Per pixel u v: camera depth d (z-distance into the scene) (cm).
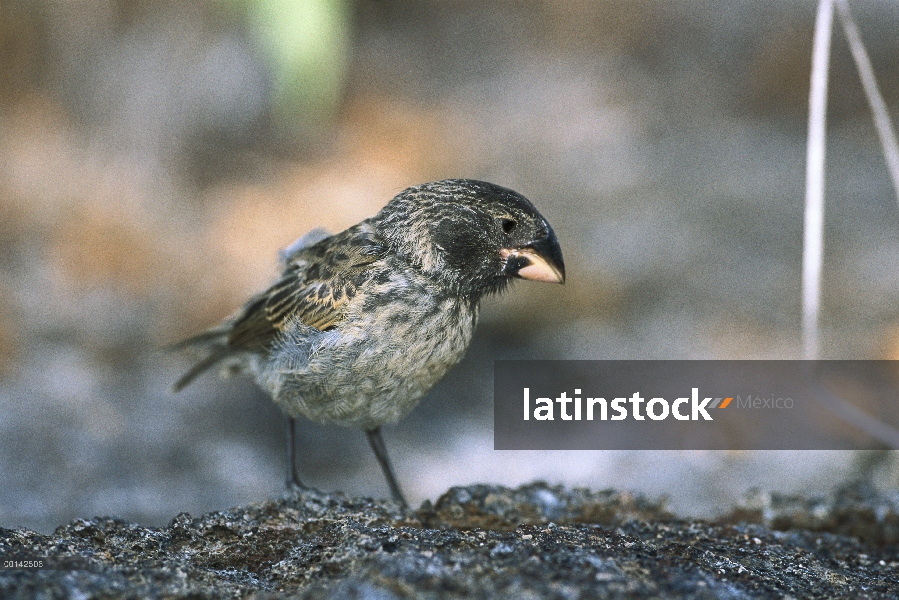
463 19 2045
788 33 1908
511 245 688
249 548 564
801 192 1619
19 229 1401
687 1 2058
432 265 688
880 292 1384
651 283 1441
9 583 419
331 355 695
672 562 502
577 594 425
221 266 1350
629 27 2027
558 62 1948
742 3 2028
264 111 1577
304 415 757
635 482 1100
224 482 1084
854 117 1797
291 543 570
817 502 740
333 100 1609
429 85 1838
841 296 1397
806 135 1772
